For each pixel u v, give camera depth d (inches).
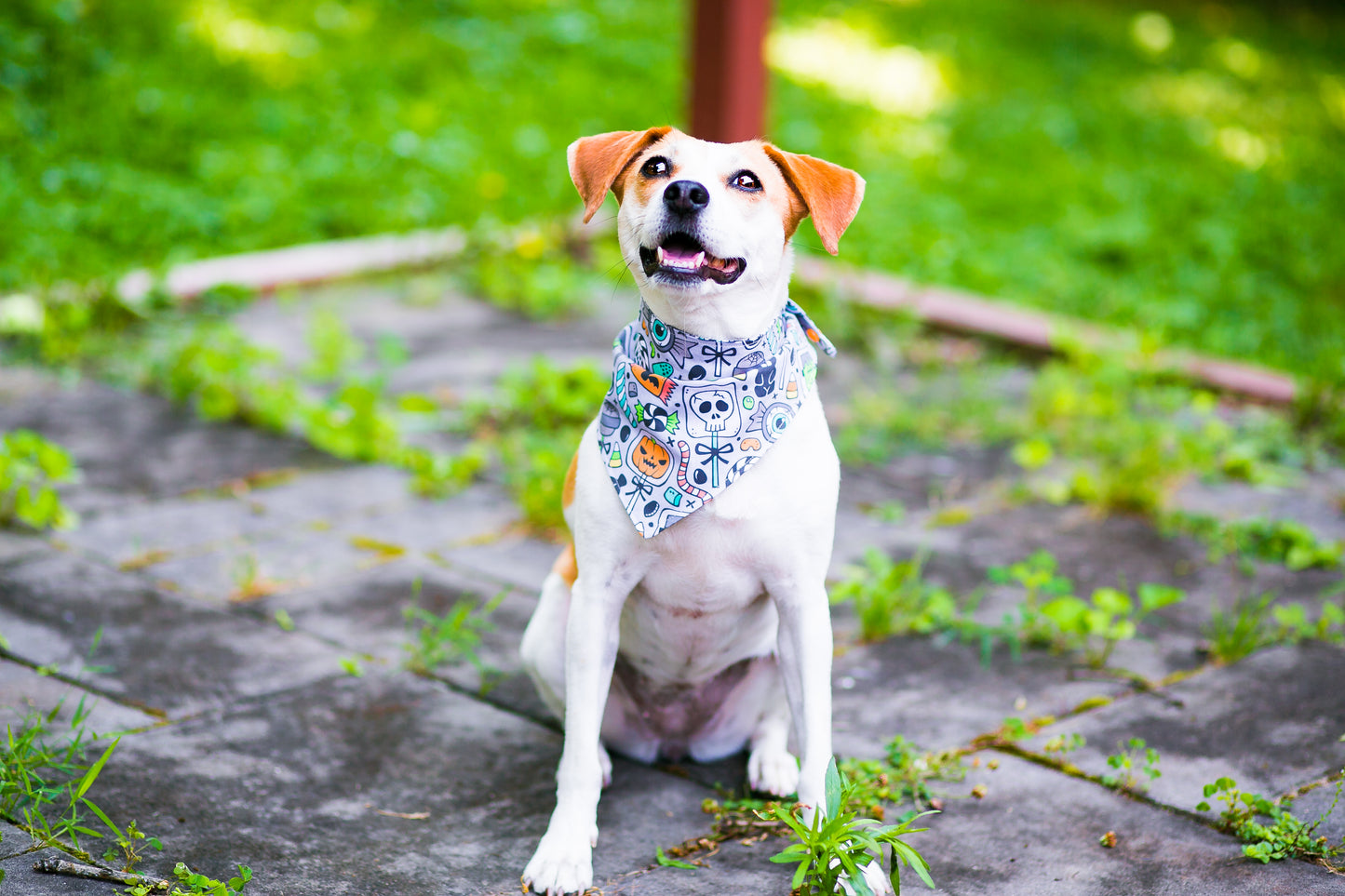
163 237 302.2
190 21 426.6
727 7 278.2
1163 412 241.3
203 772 120.8
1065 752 129.8
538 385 226.8
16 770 114.0
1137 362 256.7
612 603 111.7
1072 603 150.6
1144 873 109.7
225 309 276.4
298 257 301.9
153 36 411.2
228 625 151.0
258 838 111.0
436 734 130.7
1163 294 321.1
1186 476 210.5
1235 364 260.2
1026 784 124.0
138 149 347.6
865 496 200.7
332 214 331.6
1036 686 144.6
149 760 122.0
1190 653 152.5
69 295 254.2
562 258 320.2
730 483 107.0
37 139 339.9
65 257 277.7
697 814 118.9
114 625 148.8
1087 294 317.1
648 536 107.1
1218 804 120.5
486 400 228.7
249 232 319.6
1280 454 219.9
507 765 125.7
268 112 379.9
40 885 100.9
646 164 109.4
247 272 290.4
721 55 281.6
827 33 579.2
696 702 124.1
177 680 137.8
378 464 205.5
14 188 310.2
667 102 443.8
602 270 312.3
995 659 150.9
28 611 150.3
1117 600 150.9
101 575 161.5
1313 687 143.8
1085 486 199.8
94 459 199.0
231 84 398.6
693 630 114.8
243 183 337.7
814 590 112.0
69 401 221.3
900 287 296.8
